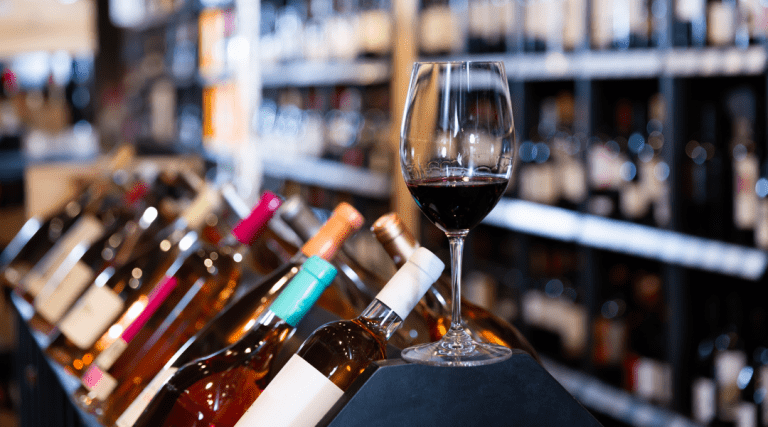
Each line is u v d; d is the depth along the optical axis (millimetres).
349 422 493
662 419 1847
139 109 5262
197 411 614
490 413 522
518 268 2477
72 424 967
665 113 1811
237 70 3836
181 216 999
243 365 642
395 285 549
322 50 3318
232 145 3957
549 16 2188
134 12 5215
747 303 1896
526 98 2428
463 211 582
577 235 2129
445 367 511
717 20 1665
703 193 1824
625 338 2191
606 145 2172
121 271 938
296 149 3559
